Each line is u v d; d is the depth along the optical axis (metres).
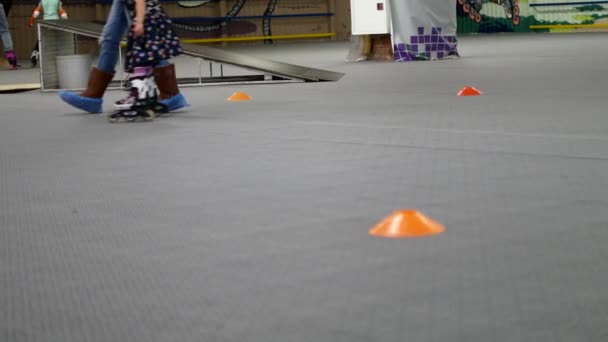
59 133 6.49
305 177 4.25
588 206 3.40
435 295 2.36
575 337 2.01
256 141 5.61
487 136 5.41
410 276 2.55
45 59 11.25
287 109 7.61
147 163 4.89
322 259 2.78
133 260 2.88
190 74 13.90
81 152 5.44
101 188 4.20
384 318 2.19
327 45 24.91
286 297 2.40
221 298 2.42
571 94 7.86
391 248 2.88
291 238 3.07
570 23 29.94
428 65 13.30
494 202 3.53
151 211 3.63
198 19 28.42
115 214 3.61
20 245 3.16
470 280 2.48
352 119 6.64
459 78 10.41
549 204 3.46
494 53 15.95
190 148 5.40
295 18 29.56
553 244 2.84
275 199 3.76
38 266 2.86
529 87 8.75
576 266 2.58
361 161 4.66
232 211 3.56
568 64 12.09
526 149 4.85
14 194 4.14
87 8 26.89
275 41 29.38
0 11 18.55
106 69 7.88
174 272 2.71
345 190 3.89
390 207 3.51
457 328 2.10
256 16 29.02
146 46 7.02
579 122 5.91
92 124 7.03
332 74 11.29
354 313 2.24
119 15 7.70
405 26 14.81
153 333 2.18
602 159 4.45
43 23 10.83
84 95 7.91
